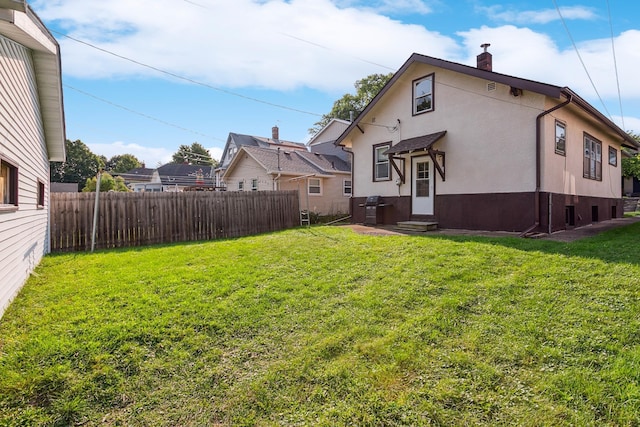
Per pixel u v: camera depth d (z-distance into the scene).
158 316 3.64
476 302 3.84
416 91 11.01
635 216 15.30
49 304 4.05
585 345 2.86
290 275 5.08
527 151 8.31
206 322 3.52
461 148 9.72
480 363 2.71
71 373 2.69
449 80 10.01
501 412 2.21
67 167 43.41
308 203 17.81
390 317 3.60
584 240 6.68
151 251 7.41
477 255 5.61
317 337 3.24
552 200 8.41
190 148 56.12
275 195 11.84
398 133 11.54
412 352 2.91
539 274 4.51
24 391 2.48
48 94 6.57
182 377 2.70
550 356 2.75
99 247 8.45
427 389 2.45
